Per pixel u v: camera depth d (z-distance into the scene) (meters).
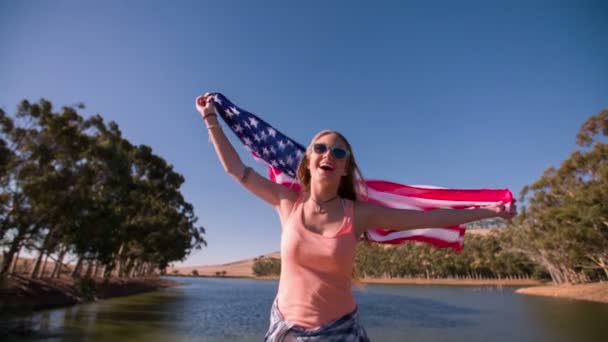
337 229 1.97
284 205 2.19
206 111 2.37
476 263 100.62
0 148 20.95
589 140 42.00
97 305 29.84
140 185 40.56
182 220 61.78
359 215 2.04
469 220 2.10
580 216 38.44
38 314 21.56
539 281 90.38
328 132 2.25
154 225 44.72
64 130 23.30
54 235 26.36
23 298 22.89
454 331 19.55
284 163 3.37
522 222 58.66
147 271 88.12
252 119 3.47
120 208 34.69
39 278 30.02
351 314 1.90
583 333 18.42
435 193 3.22
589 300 39.91
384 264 124.88
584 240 39.50
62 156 23.55
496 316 26.48
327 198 2.09
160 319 22.73
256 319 24.30
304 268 1.90
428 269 118.12
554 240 45.97
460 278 114.50
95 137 27.97
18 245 24.11
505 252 92.94
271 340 1.89
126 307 29.50
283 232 2.05
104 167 28.95
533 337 17.55
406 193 3.34
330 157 2.08
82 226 26.03
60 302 27.06
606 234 38.16
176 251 62.38
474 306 35.19
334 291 1.87
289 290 1.92
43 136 22.94
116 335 16.22
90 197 26.17
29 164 22.44
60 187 23.16
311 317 1.83
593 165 41.50
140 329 18.23
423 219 2.07
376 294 57.84
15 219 22.50
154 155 45.94
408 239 3.23
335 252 1.86
